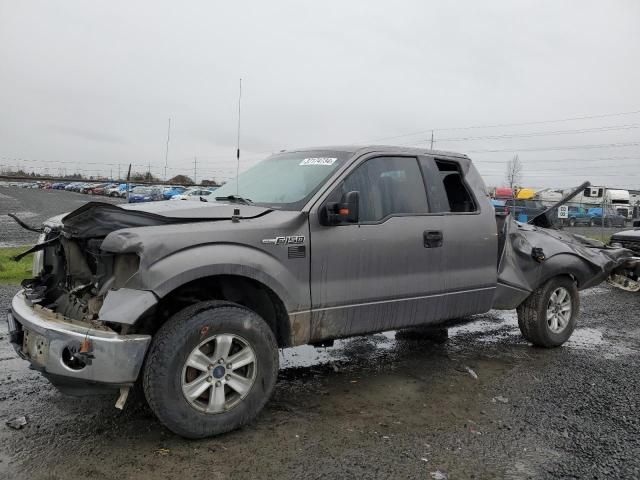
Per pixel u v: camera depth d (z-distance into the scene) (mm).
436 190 4949
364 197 4422
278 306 3957
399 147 4852
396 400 4375
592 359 5672
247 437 3613
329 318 4160
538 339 5922
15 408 3936
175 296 3756
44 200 44312
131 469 3152
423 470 3277
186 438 3523
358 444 3574
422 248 4664
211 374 3506
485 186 5457
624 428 3947
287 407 4148
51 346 3236
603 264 6312
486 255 5203
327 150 4773
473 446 3609
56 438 3498
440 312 4879
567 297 6121
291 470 3215
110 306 3264
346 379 4848
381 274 4414
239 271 3625
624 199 31812
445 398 4449
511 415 4137
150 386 3332
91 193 62531
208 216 3725
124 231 3354
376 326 4461
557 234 6434
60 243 3996
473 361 5492
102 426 3684
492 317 7602
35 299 3969
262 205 4234
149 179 30562
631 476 3273
